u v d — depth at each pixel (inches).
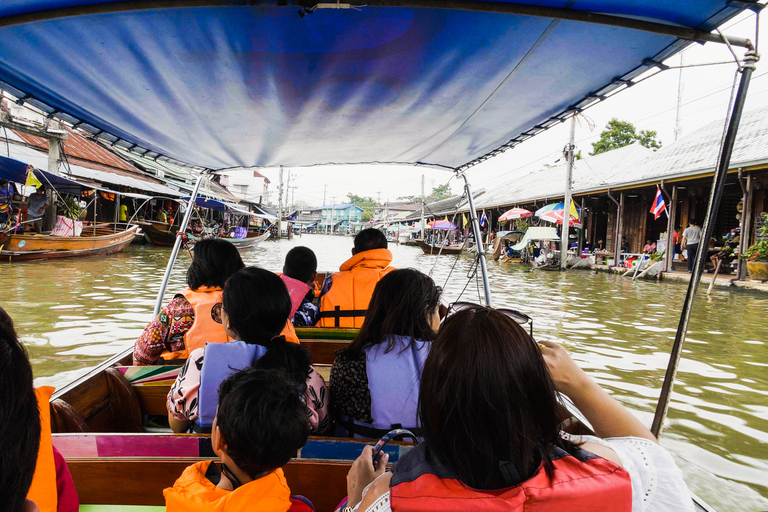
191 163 212.1
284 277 119.0
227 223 1097.4
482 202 1072.2
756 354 213.2
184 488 41.4
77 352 189.9
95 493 56.7
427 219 1435.8
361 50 103.4
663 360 201.8
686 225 593.0
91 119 147.2
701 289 435.8
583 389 38.0
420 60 108.7
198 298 86.0
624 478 29.8
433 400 29.6
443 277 541.3
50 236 491.8
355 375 61.6
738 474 112.8
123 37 94.5
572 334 247.6
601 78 112.3
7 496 22.9
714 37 81.6
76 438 58.8
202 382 59.3
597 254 696.4
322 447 60.1
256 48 101.4
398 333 62.6
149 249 751.1
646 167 616.4
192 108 136.5
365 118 147.0
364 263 118.5
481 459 28.4
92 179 636.1
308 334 111.4
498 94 126.7
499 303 344.5
